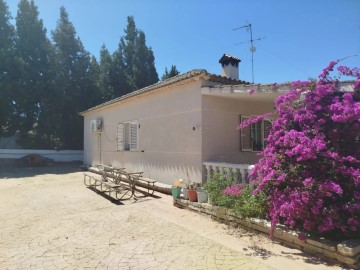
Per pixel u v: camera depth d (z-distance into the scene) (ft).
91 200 27.84
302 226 15.92
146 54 96.17
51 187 35.53
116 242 16.55
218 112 29.22
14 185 37.19
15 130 66.69
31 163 63.10
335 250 13.53
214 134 28.73
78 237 17.39
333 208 13.99
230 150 30.07
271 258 14.24
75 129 72.95
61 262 14.06
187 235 17.57
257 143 33.09
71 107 72.02
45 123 67.21
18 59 62.28
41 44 68.33
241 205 18.71
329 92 16.05
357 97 16.14
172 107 31.91
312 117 15.67
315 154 14.33
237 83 30.14
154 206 24.88
